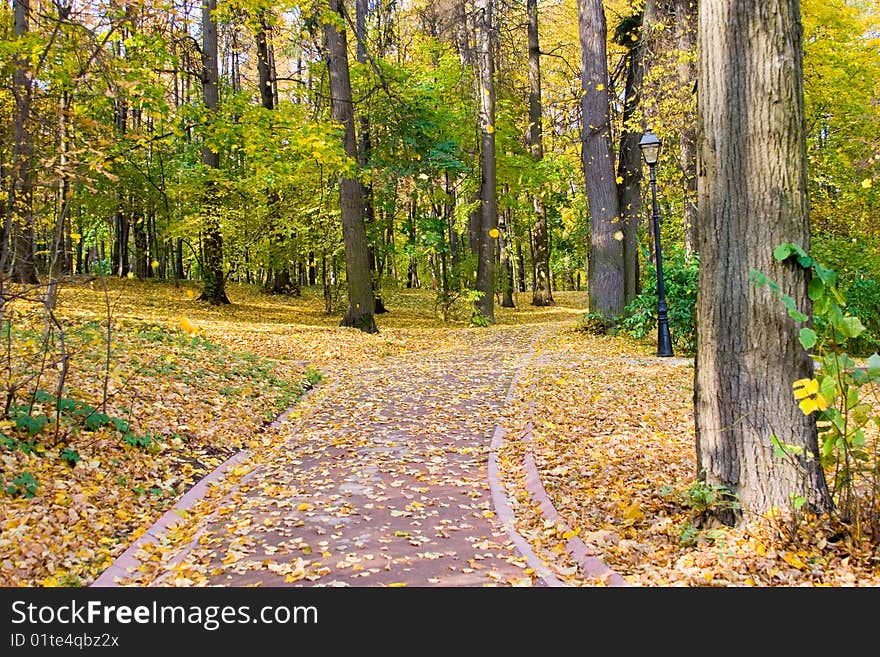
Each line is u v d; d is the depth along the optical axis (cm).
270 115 1088
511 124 2478
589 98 1681
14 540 440
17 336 888
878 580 363
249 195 2123
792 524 406
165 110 970
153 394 797
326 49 1795
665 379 1066
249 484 642
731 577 388
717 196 439
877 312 1349
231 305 2181
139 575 447
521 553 469
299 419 902
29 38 772
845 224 1636
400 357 1473
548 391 977
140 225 2705
